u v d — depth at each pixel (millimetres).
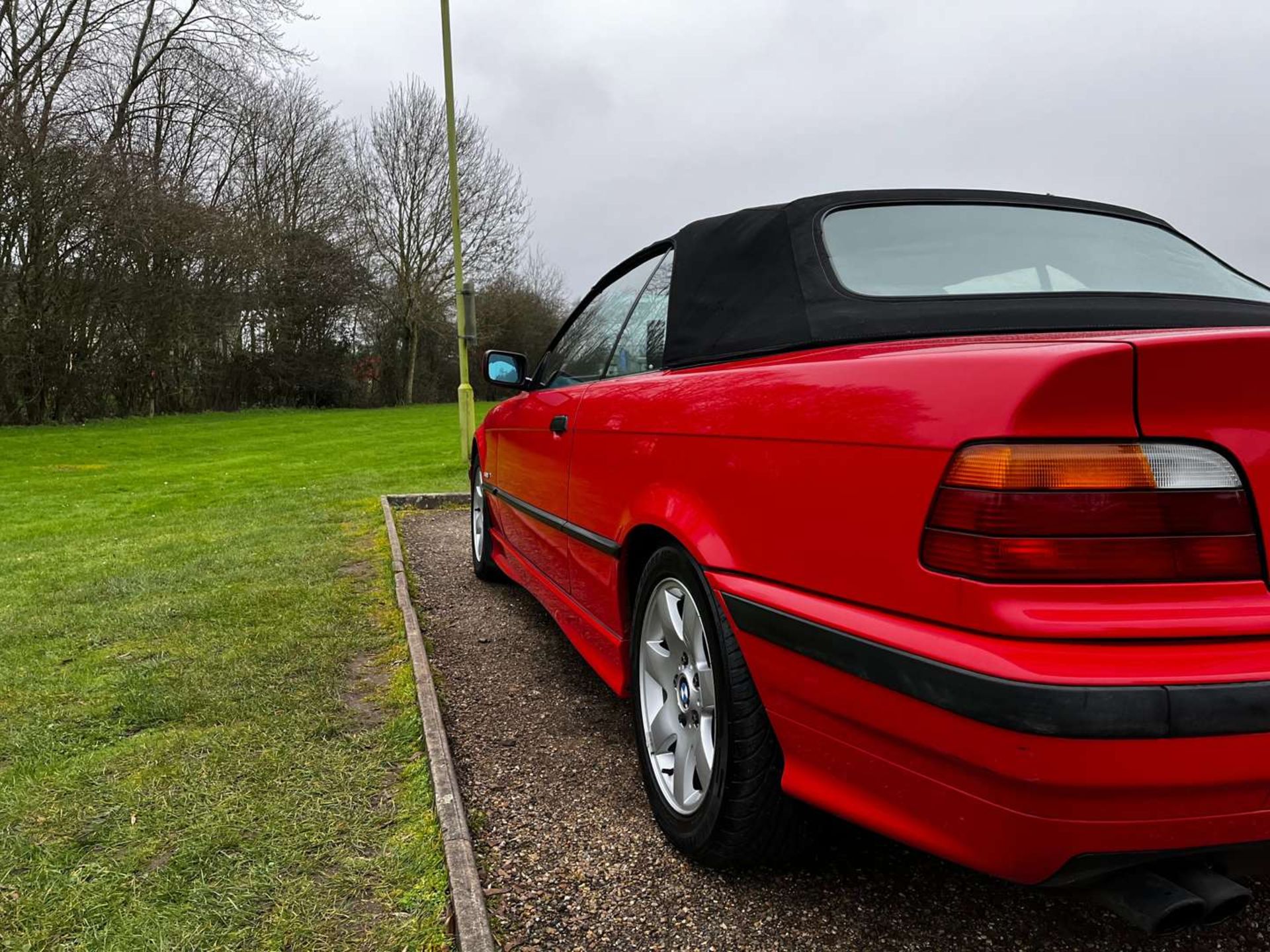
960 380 1271
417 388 40094
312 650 3270
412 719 2559
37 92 21438
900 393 1358
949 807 1280
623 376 2689
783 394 1635
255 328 31141
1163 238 2324
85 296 21156
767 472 1634
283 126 30703
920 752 1300
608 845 2006
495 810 2172
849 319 1804
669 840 2021
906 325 1750
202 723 2604
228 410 29734
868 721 1377
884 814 1412
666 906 1764
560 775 2371
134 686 2910
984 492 1192
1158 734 1104
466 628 3840
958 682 1192
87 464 12914
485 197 35562
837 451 1451
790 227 2121
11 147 18859
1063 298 1854
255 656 3215
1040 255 2082
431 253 36094
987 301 1832
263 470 11625
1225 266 2266
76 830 1984
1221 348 1153
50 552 5730
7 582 4777
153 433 19203
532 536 3408
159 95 24781
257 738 2473
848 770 1469
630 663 2305
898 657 1290
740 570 1701
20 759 2387
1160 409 1175
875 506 1364
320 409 32219
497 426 4270
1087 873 1197
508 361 3799
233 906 1692
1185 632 1145
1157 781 1114
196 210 24047
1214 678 1122
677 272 2428
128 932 1618
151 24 23984
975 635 1198
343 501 7875
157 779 2223
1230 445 1188
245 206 29391
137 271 23062
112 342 22641
